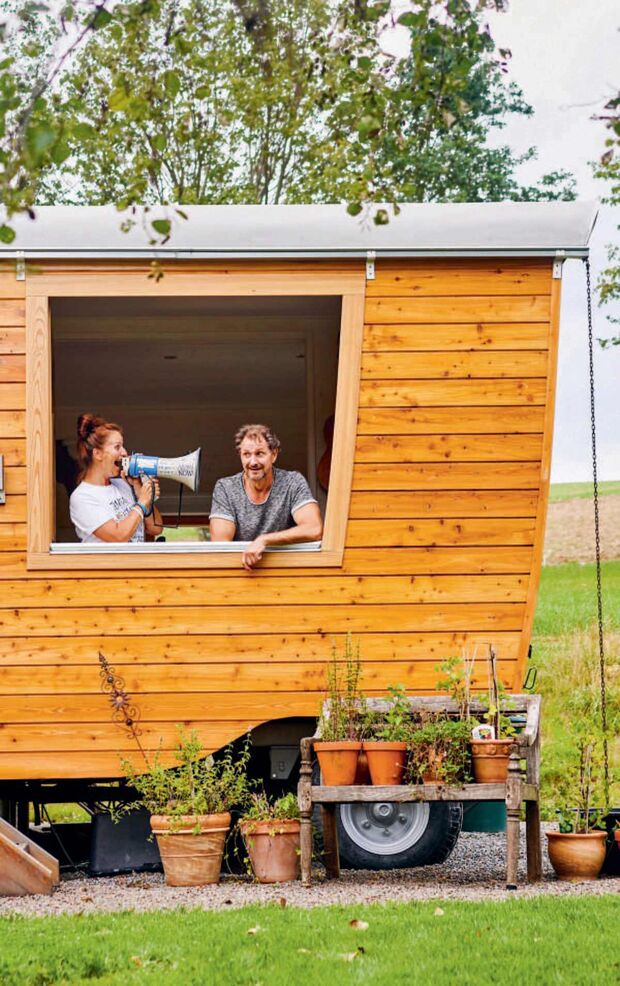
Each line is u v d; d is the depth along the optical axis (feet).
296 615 23.99
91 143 64.54
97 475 25.29
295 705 23.90
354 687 23.59
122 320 28.86
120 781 25.52
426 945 16.63
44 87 15.19
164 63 20.16
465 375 24.06
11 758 23.84
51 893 22.11
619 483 111.75
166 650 23.97
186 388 33.35
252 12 20.04
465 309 24.08
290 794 23.22
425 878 23.06
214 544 24.03
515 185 78.18
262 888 21.91
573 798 23.70
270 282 24.03
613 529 94.12
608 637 61.57
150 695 23.90
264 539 23.88
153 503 26.04
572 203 23.99
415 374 24.04
